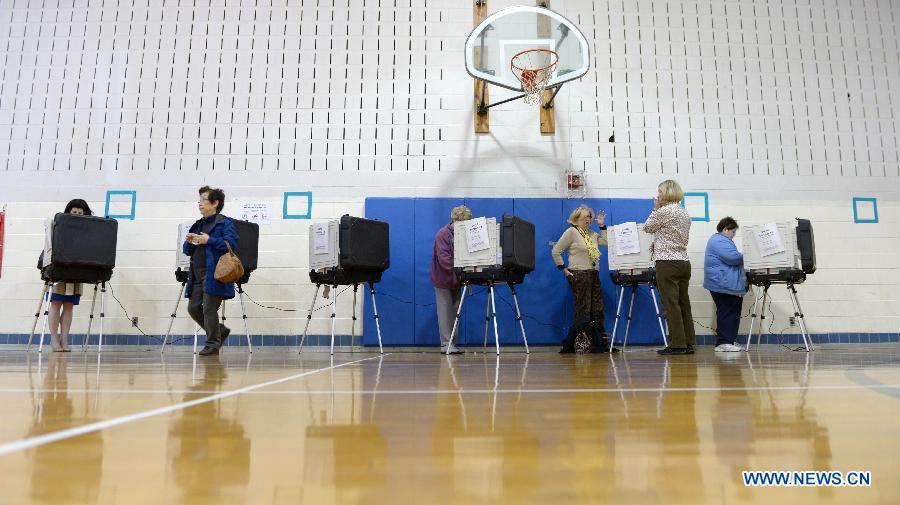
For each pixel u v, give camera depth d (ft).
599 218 17.83
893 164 19.98
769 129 19.85
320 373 7.66
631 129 19.49
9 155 18.97
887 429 2.77
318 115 19.24
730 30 20.22
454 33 19.70
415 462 2.02
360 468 1.92
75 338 17.90
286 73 19.43
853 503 1.49
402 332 17.90
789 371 7.59
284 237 18.61
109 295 18.19
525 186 19.03
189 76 19.42
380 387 5.49
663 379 6.37
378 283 18.11
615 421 3.10
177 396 4.55
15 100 19.26
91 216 15.43
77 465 1.94
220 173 18.94
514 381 6.22
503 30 18.13
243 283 17.13
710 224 19.25
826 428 2.81
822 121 20.02
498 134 19.22
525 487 1.65
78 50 19.56
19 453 2.16
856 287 19.26
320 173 18.97
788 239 15.55
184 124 19.16
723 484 1.69
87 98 19.30
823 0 20.35
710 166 19.52
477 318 18.01
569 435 2.63
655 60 19.90
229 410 3.63
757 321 18.86
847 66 20.34
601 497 1.53
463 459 2.07
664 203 13.74
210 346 12.94
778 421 3.06
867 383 5.69
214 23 19.66
